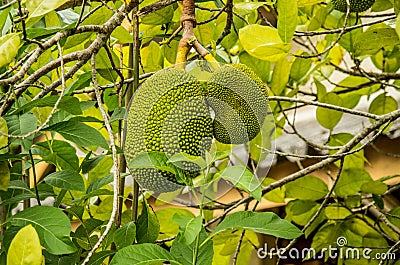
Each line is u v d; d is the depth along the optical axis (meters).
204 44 3.53
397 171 5.24
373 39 3.41
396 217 4.18
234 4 3.51
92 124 4.08
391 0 4.05
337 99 4.42
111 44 3.76
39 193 3.10
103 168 3.69
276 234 2.68
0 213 3.35
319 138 5.37
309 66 4.31
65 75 2.72
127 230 2.91
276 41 3.07
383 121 3.49
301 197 4.35
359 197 4.35
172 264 2.64
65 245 2.63
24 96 3.37
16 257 2.43
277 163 5.44
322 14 3.92
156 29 3.71
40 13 2.60
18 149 3.40
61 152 3.23
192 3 2.65
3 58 2.55
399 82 4.77
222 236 4.33
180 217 2.60
